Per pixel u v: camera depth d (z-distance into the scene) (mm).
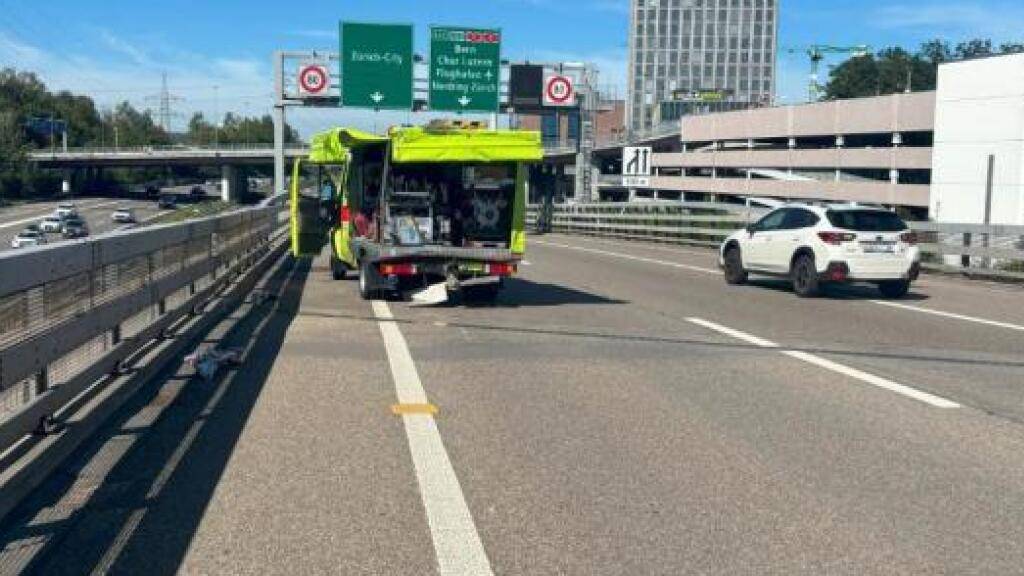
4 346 5645
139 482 6152
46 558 4926
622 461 6816
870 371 10477
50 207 105062
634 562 5000
